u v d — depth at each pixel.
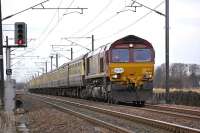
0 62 31.72
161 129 19.08
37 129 21.30
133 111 28.19
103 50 37.16
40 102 48.28
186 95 38.47
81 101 45.16
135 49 35.22
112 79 34.97
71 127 21.02
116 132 18.38
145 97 35.34
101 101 41.56
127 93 35.16
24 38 22.95
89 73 44.72
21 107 36.47
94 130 19.30
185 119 22.56
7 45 42.22
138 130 18.84
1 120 20.16
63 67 67.06
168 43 40.38
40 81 107.94
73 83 56.47
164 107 31.55
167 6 40.25
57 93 77.62
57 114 29.12
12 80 18.61
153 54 35.44
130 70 35.09
